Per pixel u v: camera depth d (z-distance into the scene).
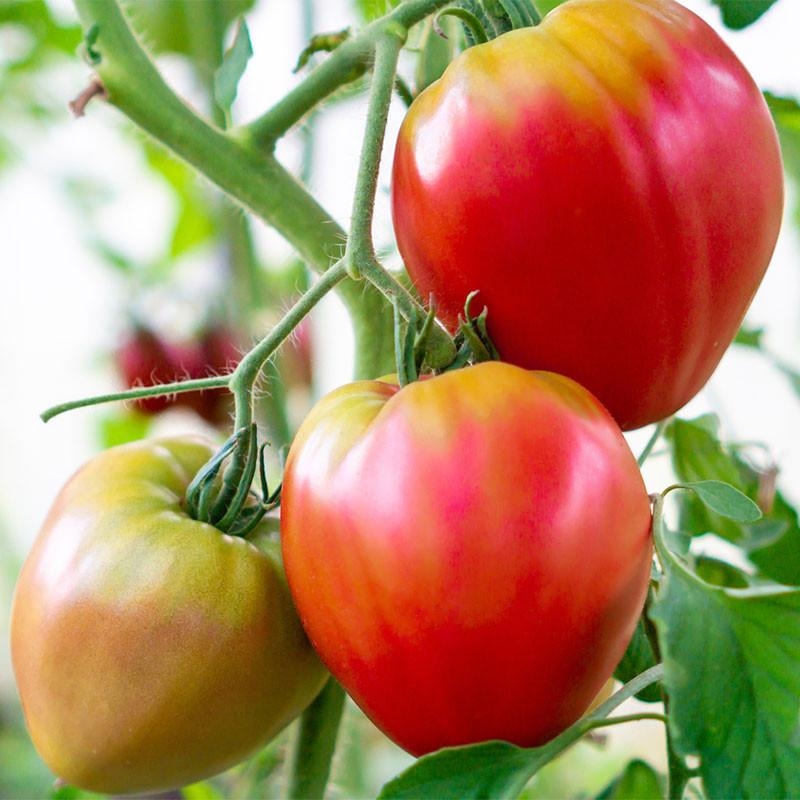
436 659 0.32
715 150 0.34
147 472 0.40
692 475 0.45
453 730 0.33
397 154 0.35
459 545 0.31
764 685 0.30
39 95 0.88
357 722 0.64
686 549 0.40
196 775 0.38
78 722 0.37
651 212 0.33
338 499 0.32
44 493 1.21
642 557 0.32
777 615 0.31
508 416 0.32
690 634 0.30
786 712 0.30
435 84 0.35
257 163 0.41
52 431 1.19
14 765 1.12
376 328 0.42
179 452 0.41
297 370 0.64
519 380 0.32
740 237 0.34
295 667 0.38
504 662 0.32
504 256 0.34
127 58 0.41
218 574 0.37
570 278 0.34
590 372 0.35
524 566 0.31
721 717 0.30
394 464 0.32
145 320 0.75
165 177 0.86
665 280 0.34
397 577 0.31
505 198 0.33
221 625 0.36
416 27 0.45
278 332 0.36
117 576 0.36
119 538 0.37
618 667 0.39
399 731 0.34
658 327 0.34
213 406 0.75
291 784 0.43
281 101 0.41
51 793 0.48
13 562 1.19
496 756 0.31
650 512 0.33
